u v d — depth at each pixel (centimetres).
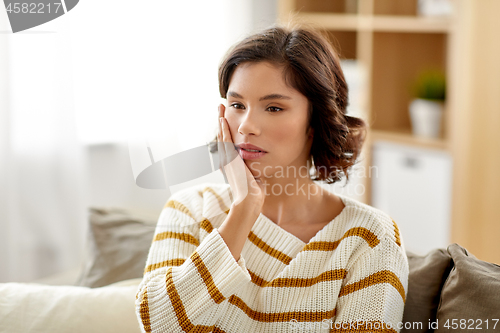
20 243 224
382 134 285
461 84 235
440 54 304
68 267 233
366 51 287
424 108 270
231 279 87
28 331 104
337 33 306
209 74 128
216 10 253
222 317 93
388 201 287
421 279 103
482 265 99
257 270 97
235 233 91
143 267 128
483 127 229
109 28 214
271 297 93
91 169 229
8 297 109
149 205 117
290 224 101
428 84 271
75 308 107
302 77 92
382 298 90
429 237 264
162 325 88
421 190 266
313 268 95
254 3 293
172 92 115
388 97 297
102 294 111
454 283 96
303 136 95
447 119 265
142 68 194
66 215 229
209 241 91
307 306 92
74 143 226
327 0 304
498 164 226
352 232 96
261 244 99
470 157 235
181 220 103
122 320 106
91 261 134
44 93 220
